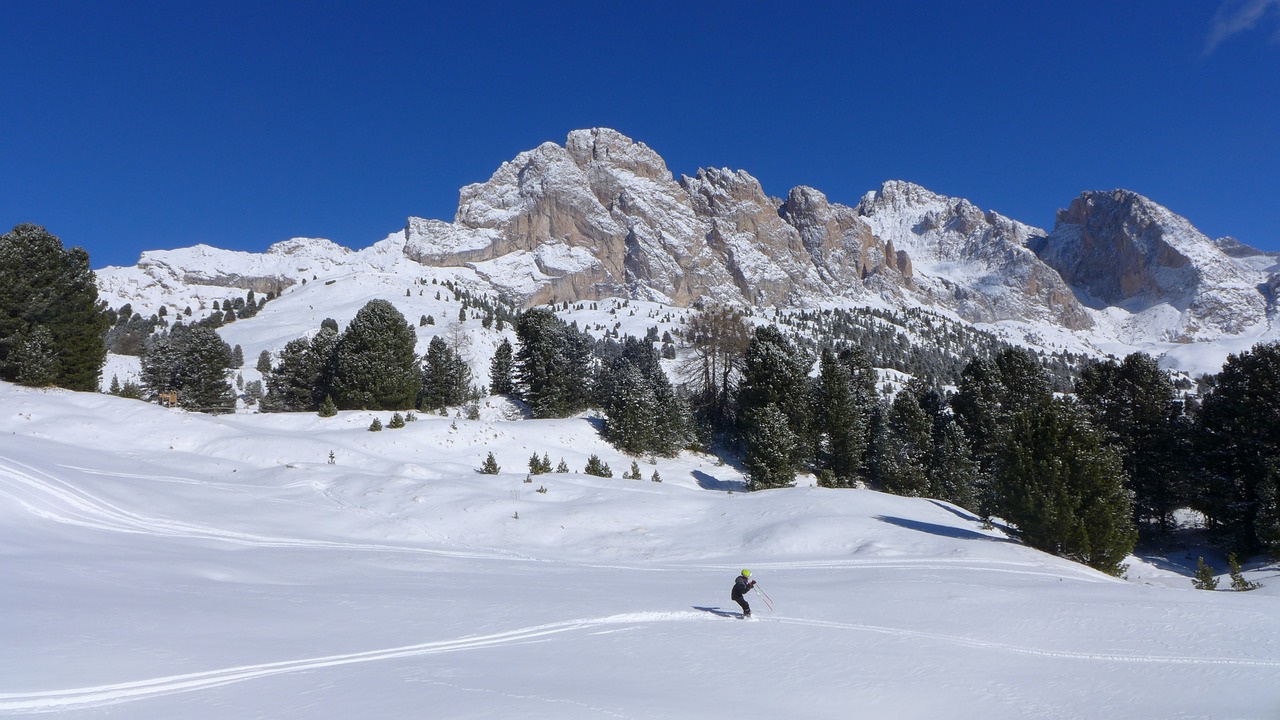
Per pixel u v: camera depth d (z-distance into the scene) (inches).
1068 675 601.6
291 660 558.6
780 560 1256.2
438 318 7096.5
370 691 491.8
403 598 821.2
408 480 1674.5
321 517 1441.9
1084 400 2081.7
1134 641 701.9
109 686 470.9
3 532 969.5
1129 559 1652.3
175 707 446.0
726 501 1670.8
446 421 2383.1
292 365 2982.3
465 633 674.2
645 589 950.4
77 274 2474.2
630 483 1830.7
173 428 2097.7
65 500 1202.0
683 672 581.3
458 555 1222.9
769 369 2453.2
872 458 2423.7
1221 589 1355.8
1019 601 870.4
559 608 795.4
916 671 602.2
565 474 1887.3
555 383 2783.0
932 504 1754.4
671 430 2479.1
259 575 941.2
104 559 904.9
